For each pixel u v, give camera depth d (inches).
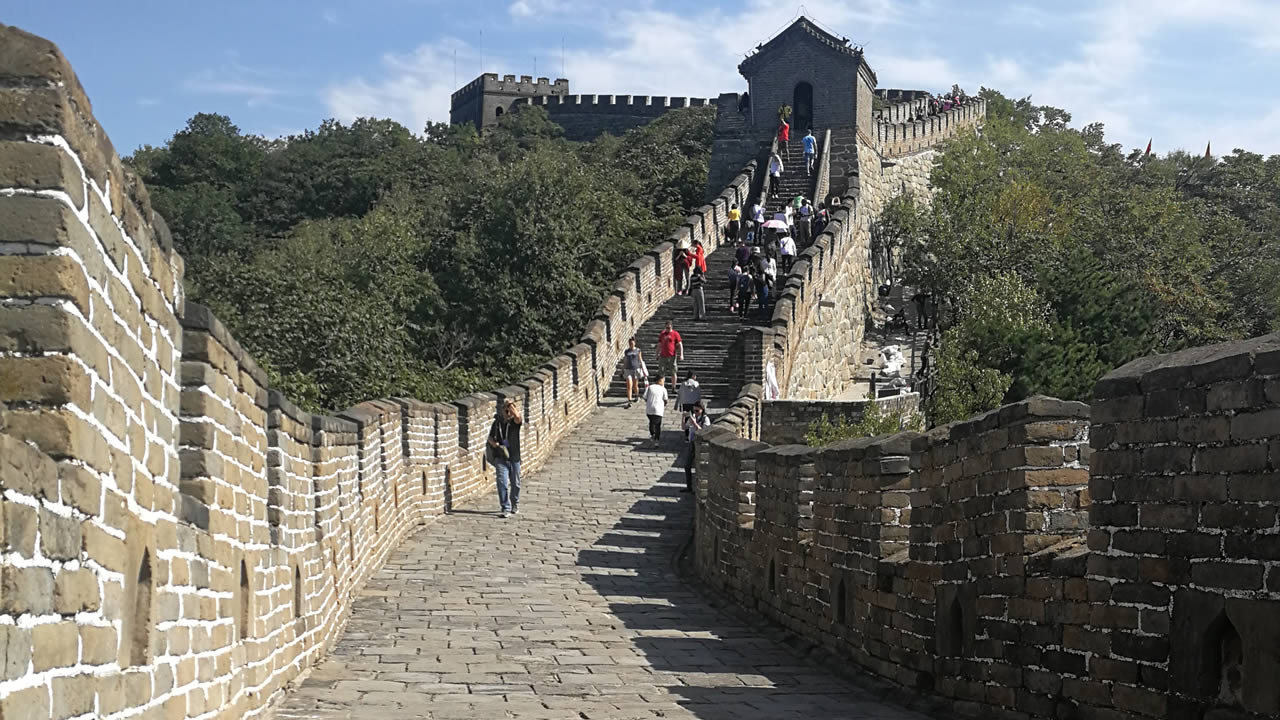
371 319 1184.8
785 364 1387.8
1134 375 286.7
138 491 201.9
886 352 1739.7
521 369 1551.4
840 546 465.4
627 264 1785.2
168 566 223.6
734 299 1624.0
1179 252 2188.7
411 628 510.9
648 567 709.3
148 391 211.2
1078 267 1567.4
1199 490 265.9
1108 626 294.7
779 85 2262.6
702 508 690.8
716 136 2321.6
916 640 398.9
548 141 3319.4
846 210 1863.9
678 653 482.0
